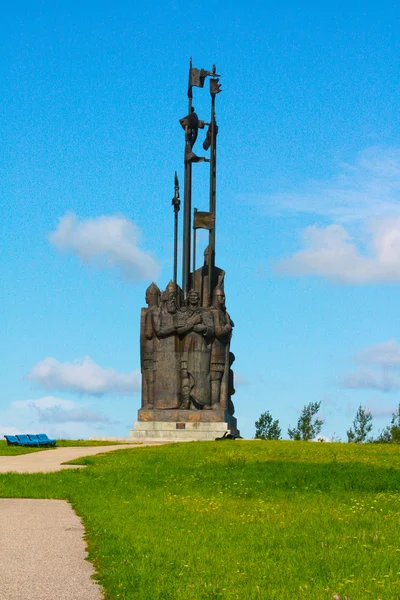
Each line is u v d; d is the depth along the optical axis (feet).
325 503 92.99
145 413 221.25
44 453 168.86
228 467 127.34
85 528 76.79
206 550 63.93
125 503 93.40
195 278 231.09
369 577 55.31
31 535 72.64
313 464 130.62
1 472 130.72
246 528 74.95
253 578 55.06
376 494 100.99
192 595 50.21
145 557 60.64
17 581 54.54
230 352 231.09
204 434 217.15
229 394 231.09
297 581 54.29
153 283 230.07
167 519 80.48
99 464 140.05
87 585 53.62
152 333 224.12
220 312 225.76
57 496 103.50
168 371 222.07
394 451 155.02
